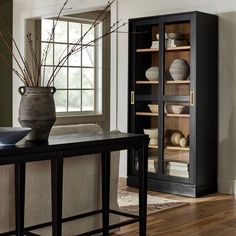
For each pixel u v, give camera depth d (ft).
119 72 18.90
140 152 10.04
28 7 22.70
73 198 10.05
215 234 11.32
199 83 15.51
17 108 23.29
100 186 10.66
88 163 10.34
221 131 16.24
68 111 23.79
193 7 16.80
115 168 11.01
